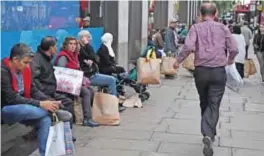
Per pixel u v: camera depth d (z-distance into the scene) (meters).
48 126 4.99
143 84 9.49
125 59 13.70
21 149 5.73
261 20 36.94
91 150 6.04
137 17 16.27
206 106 5.86
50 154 4.80
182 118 8.09
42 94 5.44
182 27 25.67
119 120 7.55
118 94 9.13
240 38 12.45
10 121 5.02
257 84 12.85
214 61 5.57
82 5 10.00
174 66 5.73
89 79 7.91
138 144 6.38
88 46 7.82
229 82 7.24
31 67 5.72
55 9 8.16
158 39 15.52
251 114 8.63
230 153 6.04
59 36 8.16
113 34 12.52
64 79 6.52
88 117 7.24
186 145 6.37
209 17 5.77
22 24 6.81
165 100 9.93
